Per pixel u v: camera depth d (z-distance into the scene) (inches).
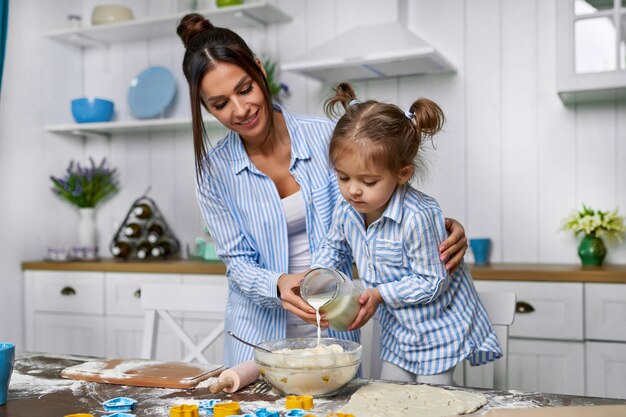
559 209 112.0
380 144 49.4
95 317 123.8
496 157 115.4
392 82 120.6
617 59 95.7
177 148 137.9
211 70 54.1
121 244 131.2
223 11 119.6
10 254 126.8
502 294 63.7
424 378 57.6
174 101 136.2
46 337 127.9
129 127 132.0
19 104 129.7
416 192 56.1
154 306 72.3
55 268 126.4
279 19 126.0
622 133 108.3
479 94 116.1
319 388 42.8
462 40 117.0
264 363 43.3
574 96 103.8
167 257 131.8
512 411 36.0
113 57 143.5
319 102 121.3
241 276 60.6
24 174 130.6
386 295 54.1
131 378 47.4
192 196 136.5
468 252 116.5
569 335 95.0
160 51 138.9
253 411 40.7
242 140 63.1
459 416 37.3
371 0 119.5
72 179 135.6
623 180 108.3
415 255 54.2
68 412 40.9
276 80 127.3
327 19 124.1
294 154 61.7
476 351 58.2
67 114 142.5
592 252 103.3
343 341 47.9
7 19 115.9
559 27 98.4
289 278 56.1
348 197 52.2
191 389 46.1
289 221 62.5
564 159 111.7
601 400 41.8
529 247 113.8
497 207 115.5
